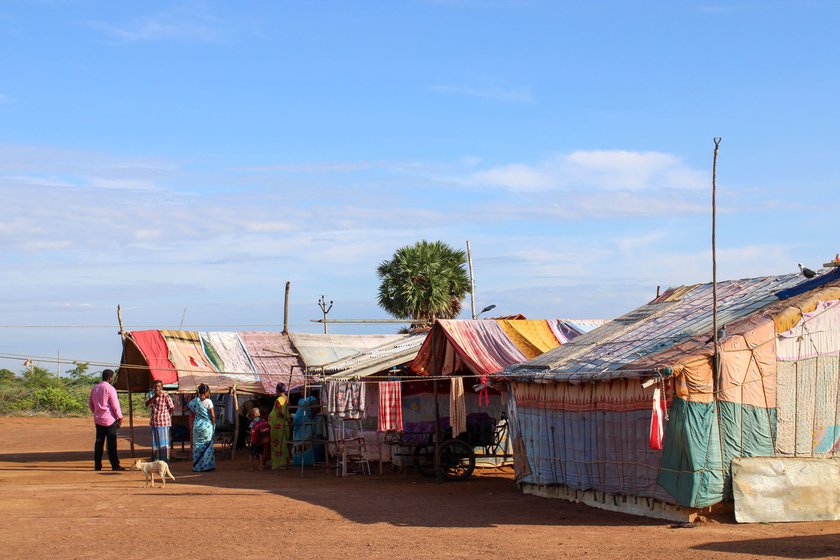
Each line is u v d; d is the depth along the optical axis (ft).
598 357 56.08
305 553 40.34
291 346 96.68
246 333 96.12
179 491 62.44
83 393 183.52
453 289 135.95
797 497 47.73
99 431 77.51
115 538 44.34
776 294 53.98
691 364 46.85
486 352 70.33
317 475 74.54
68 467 80.84
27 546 42.45
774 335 49.03
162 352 87.10
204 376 86.53
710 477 46.78
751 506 46.98
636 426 50.55
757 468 47.50
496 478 71.41
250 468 79.71
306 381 79.82
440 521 49.21
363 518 50.34
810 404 49.78
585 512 52.16
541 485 59.31
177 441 94.12
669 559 37.88
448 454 69.41
